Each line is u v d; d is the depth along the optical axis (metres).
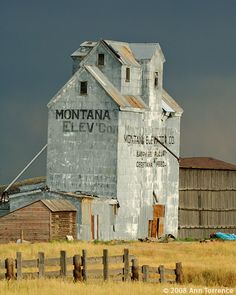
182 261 129.62
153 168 191.38
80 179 186.50
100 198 181.62
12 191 193.00
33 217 174.62
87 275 106.88
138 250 143.75
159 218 193.00
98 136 185.38
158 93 192.25
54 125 188.62
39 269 104.94
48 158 189.00
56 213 174.62
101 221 181.50
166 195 194.88
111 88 186.75
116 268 110.06
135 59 191.12
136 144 187.12
